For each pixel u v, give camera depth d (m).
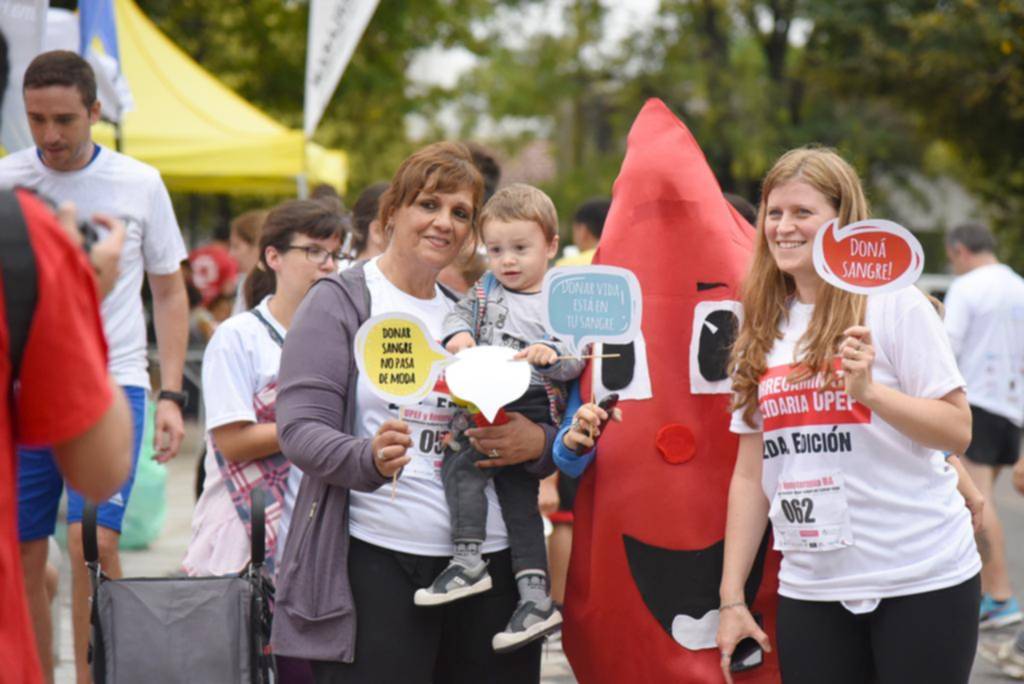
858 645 3.27
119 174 4.50
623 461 3.72
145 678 3.49
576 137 35.62
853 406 3.21
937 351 3.19
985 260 7.56
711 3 27.38
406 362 3.30
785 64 27.06
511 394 3.27
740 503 3.50
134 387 4.50
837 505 3.21
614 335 3.48
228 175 11.08
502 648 3.42
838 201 3.32
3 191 2.21
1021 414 7.32
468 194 3.46
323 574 3.35
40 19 4.81
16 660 2.20
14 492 2.23
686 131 3.84
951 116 20.81
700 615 3.69
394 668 3.37
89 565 3.59
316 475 3.29
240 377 4.17
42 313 2.17
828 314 3.25
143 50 11.31
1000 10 18.59
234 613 3.59
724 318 3.72
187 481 11.74
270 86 19.42
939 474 3.25
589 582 3.78
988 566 6.70
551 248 3.95
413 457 3.44
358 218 5.19
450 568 3.37
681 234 3.76
